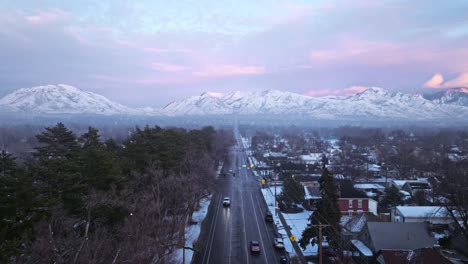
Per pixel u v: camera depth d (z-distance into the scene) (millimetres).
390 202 48406
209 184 44000
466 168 60000
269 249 30281
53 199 17969
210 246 30766
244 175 71875
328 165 81562
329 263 27219
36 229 16406
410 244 28016
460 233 29328
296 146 126188
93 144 35219
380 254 26578
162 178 31891
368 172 72750
